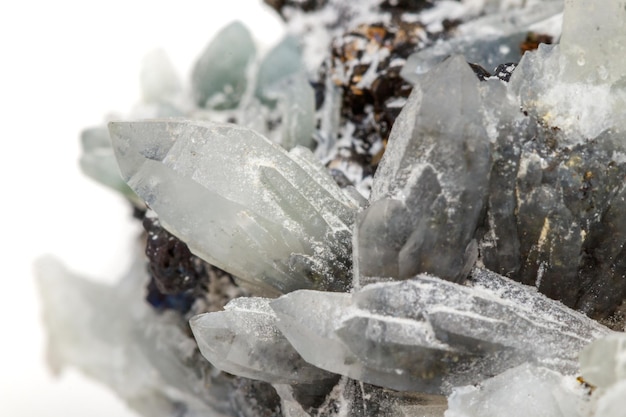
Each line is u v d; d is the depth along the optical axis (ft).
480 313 0.59
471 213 0.60
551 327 0.60
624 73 0.62
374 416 0.63
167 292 0.76
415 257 0.60
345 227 0.63
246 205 0.62
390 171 0.61
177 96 0.84
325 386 0.64
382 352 0.59
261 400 0.73
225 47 0.81
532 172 0.62
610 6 0.61
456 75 0.60
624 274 0.63
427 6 0.78
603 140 0.62
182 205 0.63
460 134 0.60
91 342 0.89
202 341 0.62
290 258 0.63
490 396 0.59
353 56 0.76
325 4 0.83
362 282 0.60
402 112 0.61
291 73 0.80
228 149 0.62
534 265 0.63
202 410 0.81
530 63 0.63
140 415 0.86
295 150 0.65
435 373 0.59
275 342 0.62
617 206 0.62
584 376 0.57
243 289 0.69
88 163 0.81
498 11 0.77
